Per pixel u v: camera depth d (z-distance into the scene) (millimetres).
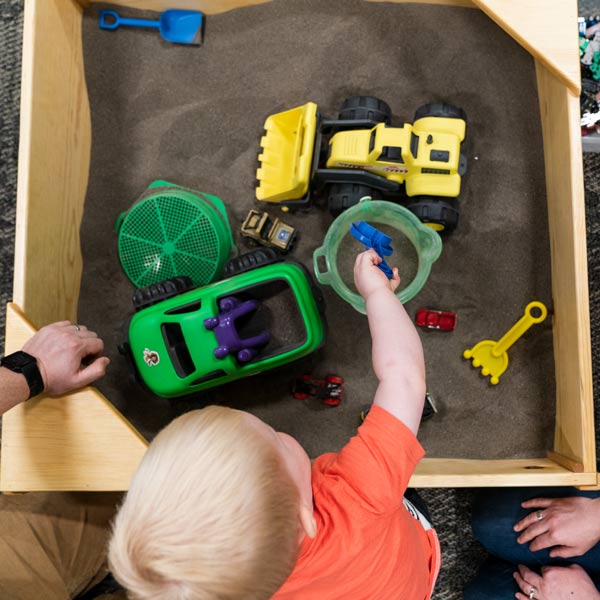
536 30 899
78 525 960
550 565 1025
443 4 1114
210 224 1097
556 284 1059
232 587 455
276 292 1101
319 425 1103
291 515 490
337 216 1129
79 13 1143
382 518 608
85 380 854
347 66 1148
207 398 1112
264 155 1130
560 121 985
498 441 1080
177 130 1172
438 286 1120
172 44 1170
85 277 1152
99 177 1169
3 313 1223
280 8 1148
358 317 1121
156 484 459
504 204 1119
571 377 979
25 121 954
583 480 906
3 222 1229
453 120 1039
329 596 633
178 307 982
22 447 851
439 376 1104
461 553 1169
